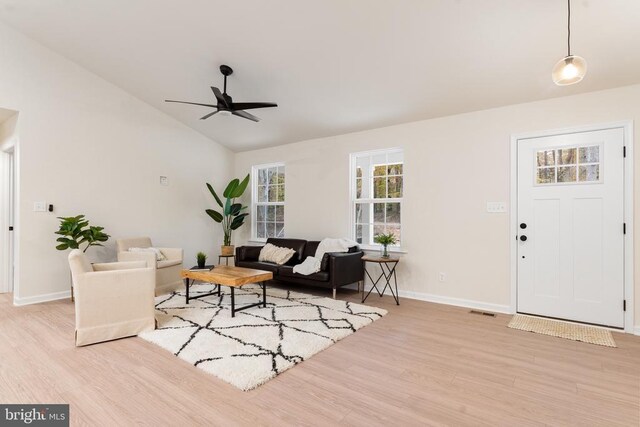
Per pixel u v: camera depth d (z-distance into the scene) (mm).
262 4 2963
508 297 3725
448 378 2238
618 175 3174
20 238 3949
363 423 1758
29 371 2289
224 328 3082
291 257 4949
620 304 3160
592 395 2041
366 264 4805
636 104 3104
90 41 3963
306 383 2162
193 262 5844
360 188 5031
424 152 4320
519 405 1930
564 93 3398
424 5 2662
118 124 4844
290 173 5727
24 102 3986
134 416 1799
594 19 2516
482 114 3906
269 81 4082
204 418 1787
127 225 4945
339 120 4684
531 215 3604
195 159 5863
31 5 3510
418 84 3648
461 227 4027
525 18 2609
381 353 2633
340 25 3037
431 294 4234
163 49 3891
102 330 2814
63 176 4301
